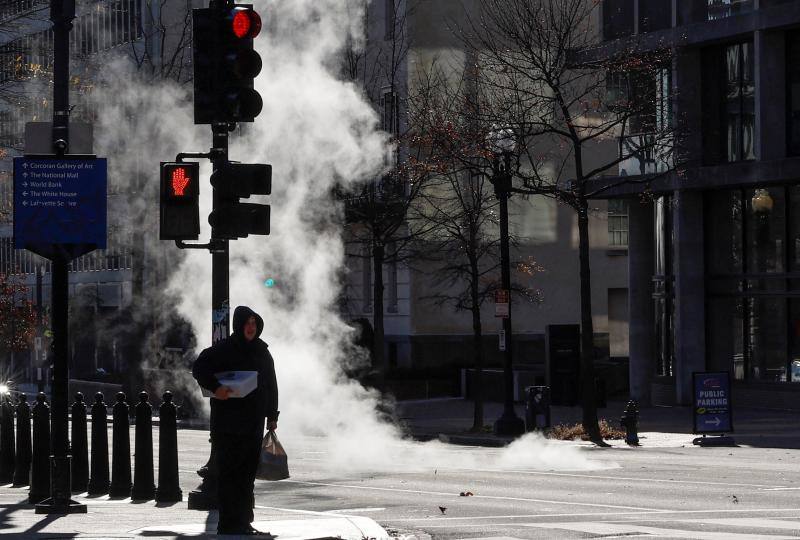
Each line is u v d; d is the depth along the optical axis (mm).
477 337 67625
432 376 94375
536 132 64438
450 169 76625
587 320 58844
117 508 29328
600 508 30344
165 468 31266
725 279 77625
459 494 34156
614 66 70312
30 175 27547
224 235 26781
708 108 77500
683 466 43781
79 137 28922
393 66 86625
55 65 28812
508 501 32281
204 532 23328
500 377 90938
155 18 111938
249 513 23297
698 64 77812
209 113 26484
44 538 22047
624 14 81312
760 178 73375
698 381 55938
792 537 23891
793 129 73750
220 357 22672
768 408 74250
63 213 27641
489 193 93812
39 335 113438
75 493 34125
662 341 83375
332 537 22812
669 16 78625
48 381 132625
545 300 104500
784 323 74500
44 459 31547
